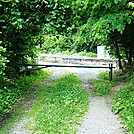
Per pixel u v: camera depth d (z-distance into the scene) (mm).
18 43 8422
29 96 8258
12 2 6898
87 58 17266
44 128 5656
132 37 9805
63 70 14117
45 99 7609
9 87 8344
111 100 7664
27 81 10039
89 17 7879
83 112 6652
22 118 6434
